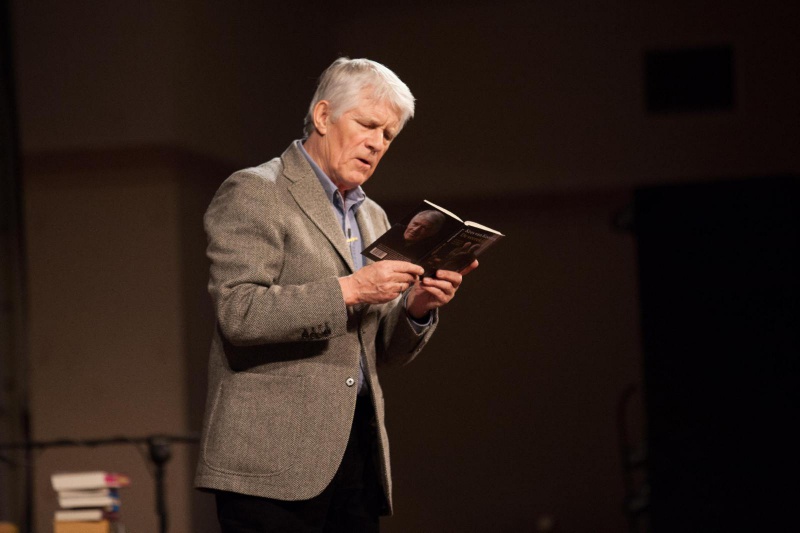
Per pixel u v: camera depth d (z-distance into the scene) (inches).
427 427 625.9
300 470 165.2
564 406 615.5
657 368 358.9
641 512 410.9
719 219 356.2
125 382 472.1
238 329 161.6
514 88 631.2
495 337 625.9
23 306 481.1
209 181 506.3
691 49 613.0
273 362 170.7
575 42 625.9
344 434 169.6
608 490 605.3
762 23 605.3
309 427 167.3
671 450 355.6
